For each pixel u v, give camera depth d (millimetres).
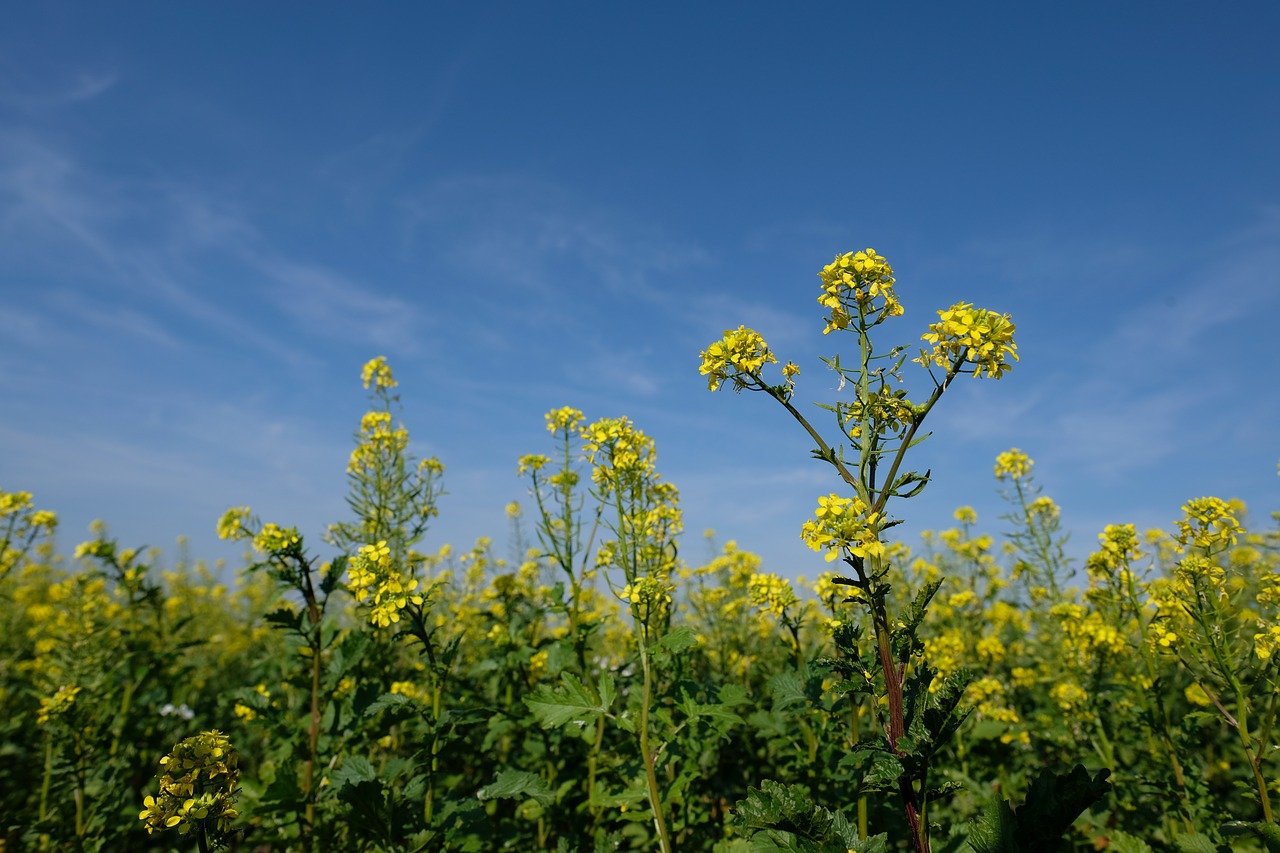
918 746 2264
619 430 4266
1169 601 4371
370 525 6227
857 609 4086
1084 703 5078
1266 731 3291
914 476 2398
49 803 5355
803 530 2480
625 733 4707
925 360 2551
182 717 6730
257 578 14055
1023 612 8086
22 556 6684
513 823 4594
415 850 3213
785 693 3822
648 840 4352
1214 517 4020
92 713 5465
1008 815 2309
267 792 3506
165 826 2508
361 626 5480
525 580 7406
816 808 2287
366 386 6695
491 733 4805
